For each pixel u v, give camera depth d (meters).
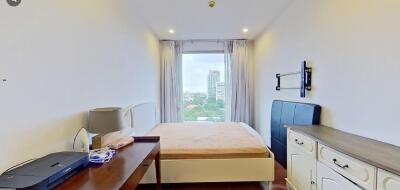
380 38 1.78
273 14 3.82
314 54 2.78
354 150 1.58
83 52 2.01
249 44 5.69
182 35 5.14
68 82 1.79
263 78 4.92
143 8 3.48
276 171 3.44
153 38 4.88
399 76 1.62
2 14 1.23
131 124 3.06
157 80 5.28
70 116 1.81
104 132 1.87
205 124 4.40
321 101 2.63
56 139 1.64
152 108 4.32
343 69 2.23
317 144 1.98
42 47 1.51
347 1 2.16
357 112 2.05
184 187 3.00
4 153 1.24
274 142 3.97
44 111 1.52
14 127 1.29
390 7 1.68
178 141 3.08
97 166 1.55
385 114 1.75
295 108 3.15
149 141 2.28
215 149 2.78
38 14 1.47
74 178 1.34
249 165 2.77
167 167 2.77
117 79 2.81
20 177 1.14
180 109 5.64
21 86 1.34
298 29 3.20
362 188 1.43
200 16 3.86
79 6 1.95
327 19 2.49
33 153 1.43
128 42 3.22
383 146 1.67
